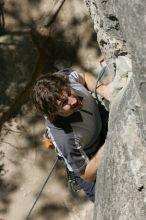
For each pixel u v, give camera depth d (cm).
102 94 375
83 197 809
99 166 344
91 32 820
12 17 852
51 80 345
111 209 318
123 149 305
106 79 585
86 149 362
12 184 834
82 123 354
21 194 828
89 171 359
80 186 391
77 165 362
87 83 382
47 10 840
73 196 812
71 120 353
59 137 357
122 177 306
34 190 824
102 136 364
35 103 351
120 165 309
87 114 354
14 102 837
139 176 290
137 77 266
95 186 357
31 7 845
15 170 835
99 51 816
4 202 829
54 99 341
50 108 345
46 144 383
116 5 276
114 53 336
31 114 839
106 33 331
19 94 835
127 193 302
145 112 270
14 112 845
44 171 828
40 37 846
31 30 848
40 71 840
